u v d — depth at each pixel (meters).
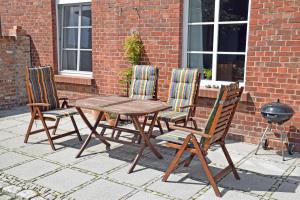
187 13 6.56
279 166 4.96
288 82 5.47
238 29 6.11
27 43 9.08
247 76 5.86
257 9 5.57
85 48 8.38
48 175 4.62
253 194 4.09
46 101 6.13
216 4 6.26
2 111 8.49
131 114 4.62
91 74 8.34
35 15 8.85
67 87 8.59
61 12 8.62
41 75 6.16
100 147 5.79
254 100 5.85
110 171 4.77
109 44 7.64
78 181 4.44
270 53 5.56
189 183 4.39
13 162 5.09
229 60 6.30
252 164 5.04
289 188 4.25
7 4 9.39
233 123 6.14
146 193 4.11
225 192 4.14
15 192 4.13
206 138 4.11
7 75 8.69
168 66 6.81
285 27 5.36
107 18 7.55
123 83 7.34
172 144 4.39
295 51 5.33
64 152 5.54
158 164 5.04
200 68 6.66
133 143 5.15
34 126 7.14
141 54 7.14
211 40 6.45
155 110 4.82
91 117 7.87
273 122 5.18
